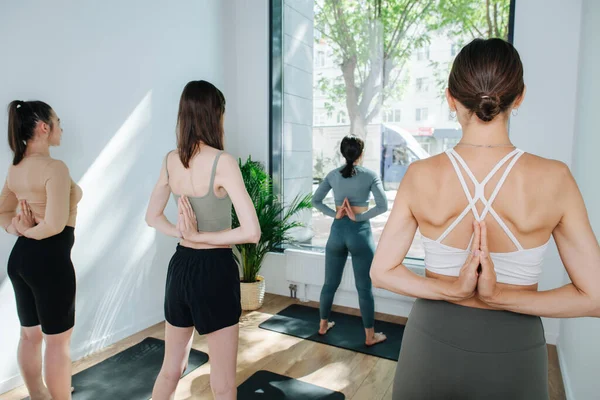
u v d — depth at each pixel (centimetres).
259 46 387
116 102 281
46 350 186
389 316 341
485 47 78
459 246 81
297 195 386
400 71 331
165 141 322
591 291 73
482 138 80
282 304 370
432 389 80
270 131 392
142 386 229
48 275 182
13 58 221
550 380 237
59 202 178
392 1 329
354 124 354
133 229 298
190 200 155
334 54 358
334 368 252
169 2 321
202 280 151
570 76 271
